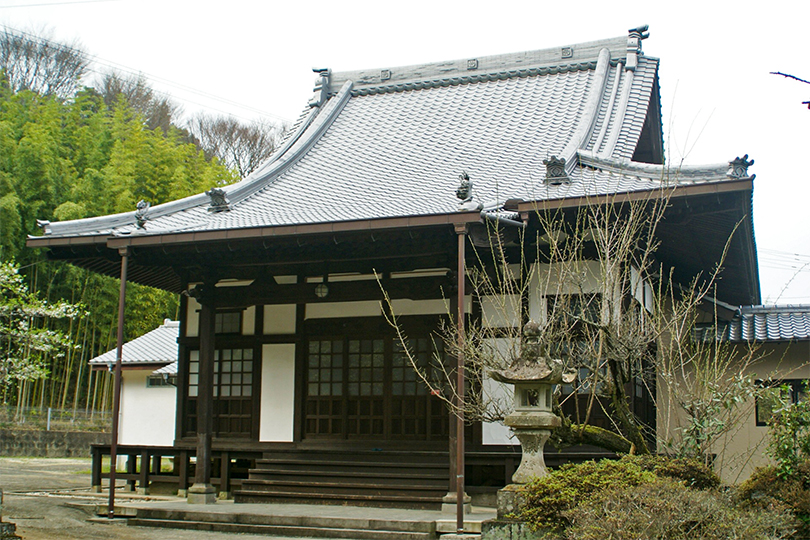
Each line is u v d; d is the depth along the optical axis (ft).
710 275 45.29
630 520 20.18
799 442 24.49
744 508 22.93
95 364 60.34
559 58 53.31
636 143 43.65
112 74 140.97
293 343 41.98
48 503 38.91
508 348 32.89
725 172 32.14
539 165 41.91
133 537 30.76
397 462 37.45
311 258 37.73
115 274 47.03
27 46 126.93
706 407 28.55
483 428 37.50
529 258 37.35
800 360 41.55
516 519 24.35
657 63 49.88
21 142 73.00
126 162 80.07
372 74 57.31
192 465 48.75
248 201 42.16
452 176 42.42
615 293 32.96
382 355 40.40
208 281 39.32
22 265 70.95
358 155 48.62
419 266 38.04
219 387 43.47
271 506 35.94
